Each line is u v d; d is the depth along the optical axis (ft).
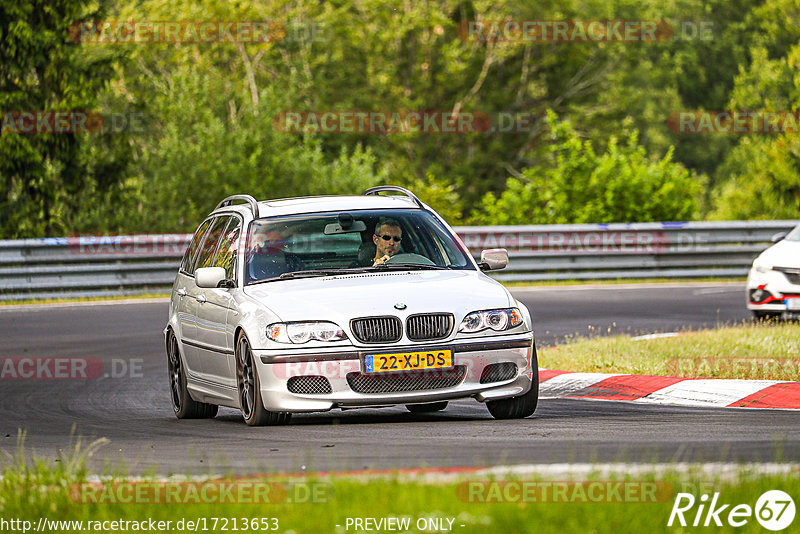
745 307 226.79
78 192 400.47
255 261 111.04
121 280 274.36
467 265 112.78
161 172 419.33
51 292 267.39
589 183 368.89
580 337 183.21
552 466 73.61
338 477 68.39
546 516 57.47
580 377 130.72
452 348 99.86
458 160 652.07
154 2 571.69
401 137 615.16
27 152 374.02
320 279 107.76
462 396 100.12
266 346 100.48
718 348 152.25
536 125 654.94
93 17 396.16
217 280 109.70
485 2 625.00
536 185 389.60
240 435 98.07
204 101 450.30
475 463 77.82
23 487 71.05
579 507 59.11
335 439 92.68
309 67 611.06
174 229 407.23
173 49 562.66
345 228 113.70
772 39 645.10
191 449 90.99
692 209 368.89
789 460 76.79
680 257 296.71
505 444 86.94
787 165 508.12
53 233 385.70
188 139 435.94
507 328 102.42
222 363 110.11
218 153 423.64
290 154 438.40
